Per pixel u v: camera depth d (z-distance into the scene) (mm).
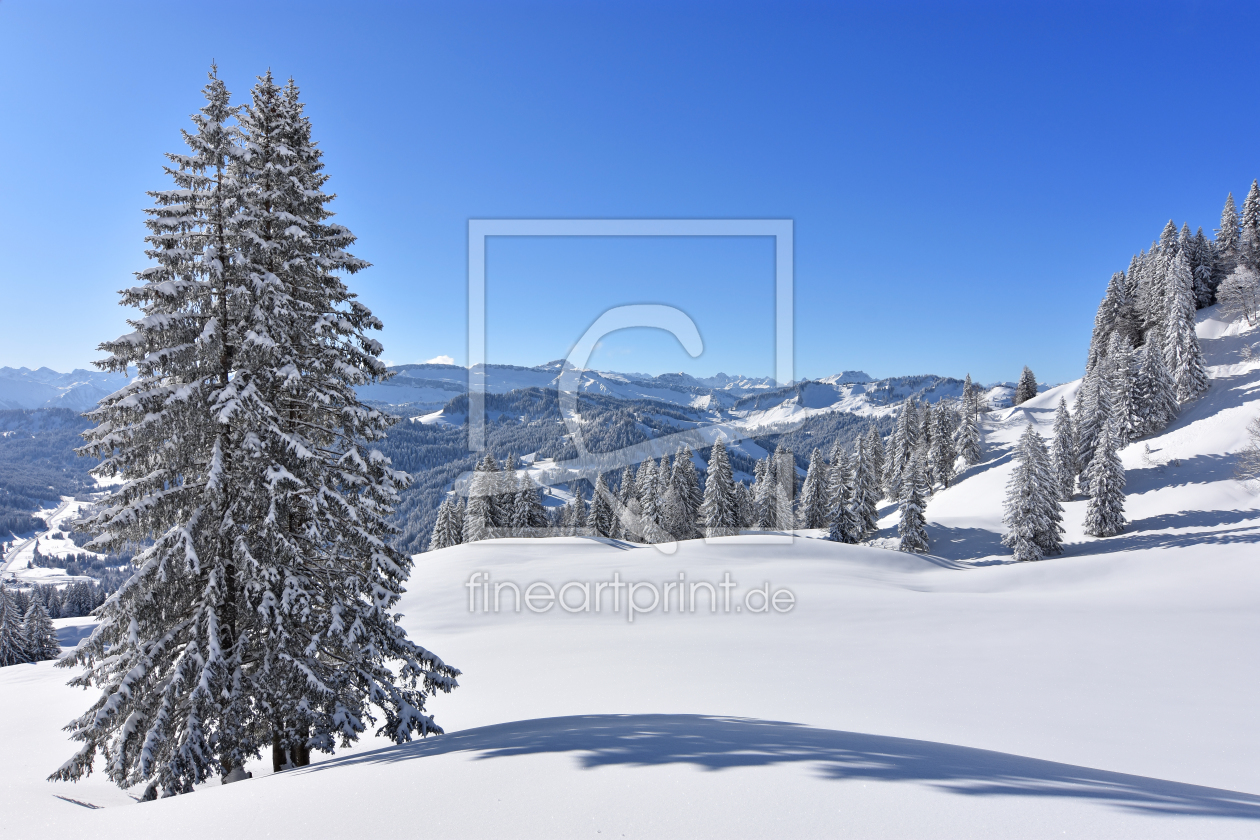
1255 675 11734
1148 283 73625
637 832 2467
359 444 9422
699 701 9836
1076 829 2277
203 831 3199
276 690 8008
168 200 8680
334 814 3164
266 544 8445
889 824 2379
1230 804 2889
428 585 26531
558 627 19422
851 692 10391
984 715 8742
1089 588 27672
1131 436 59375
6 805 4570
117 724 7879
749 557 30422
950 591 27125
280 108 9164
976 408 80750
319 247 9578
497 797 3127
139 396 7758
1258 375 58438
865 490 50406
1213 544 33219
